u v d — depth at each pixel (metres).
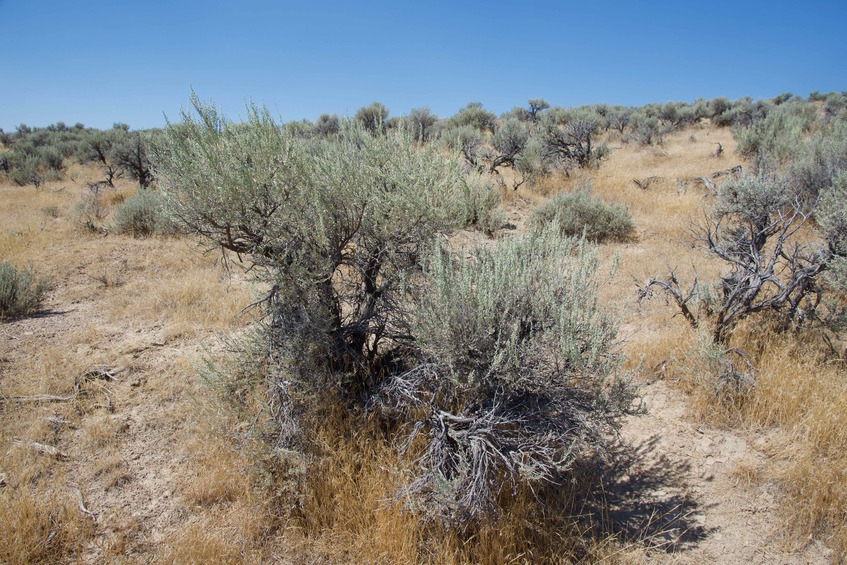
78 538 2.92
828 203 5.40
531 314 3.22
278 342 3.58
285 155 3.34
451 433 3.05
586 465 3.55
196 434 3.78
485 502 2.79
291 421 3.32
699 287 5.25
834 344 4.68
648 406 4.21
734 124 24.44
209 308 6.16
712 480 3.41
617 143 22.75
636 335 5.29
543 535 2.89
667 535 3.02
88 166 22.31
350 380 3.80
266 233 3.36
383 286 3.79
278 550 2.87
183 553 2.77
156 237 9.83
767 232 6.07
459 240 4.30
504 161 15.30
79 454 3.66
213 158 3.16
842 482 3.16
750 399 3.97
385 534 2.84
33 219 11.67
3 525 2.85
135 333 5.64
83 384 4.51
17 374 4.69
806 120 19.23
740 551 2.90
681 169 14.01
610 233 8.98
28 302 6.35
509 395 3.09
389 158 3.75
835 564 2.78
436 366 3.25
